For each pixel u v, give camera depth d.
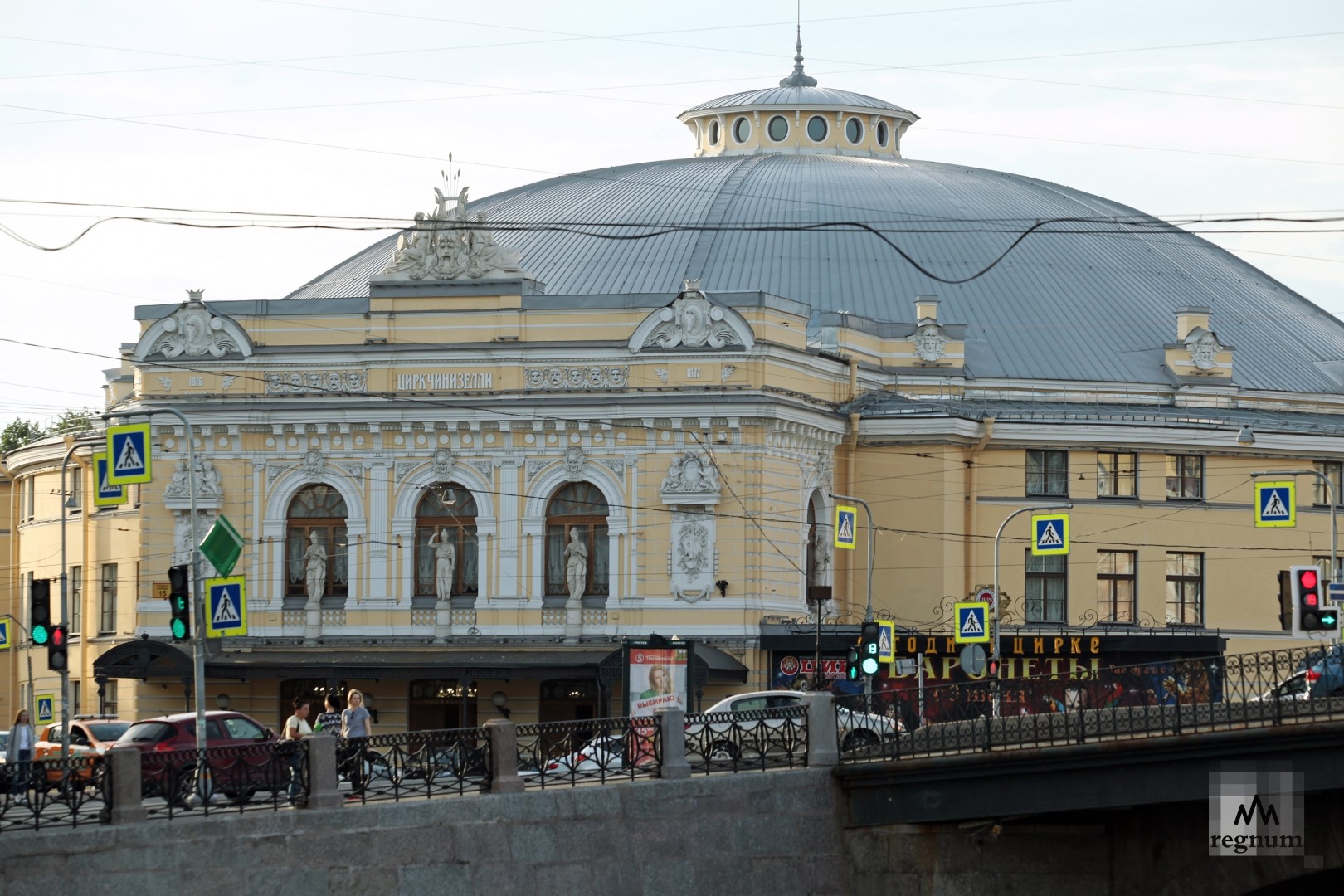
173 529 78.69
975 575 80.75
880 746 49.09
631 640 65.25
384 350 76.88
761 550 74.00
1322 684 44.41
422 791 45.09
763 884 47.78
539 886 44.62
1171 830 47.22
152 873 40.06
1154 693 46.00
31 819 39.94
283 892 41.44
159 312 80.12
